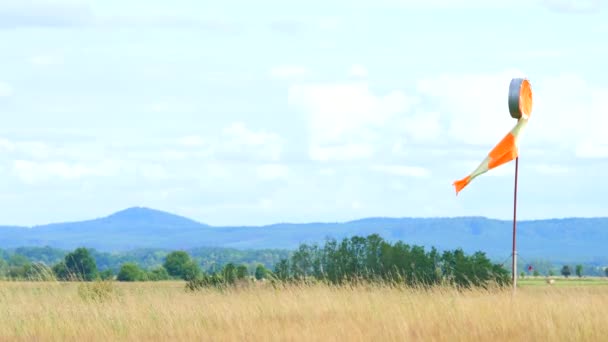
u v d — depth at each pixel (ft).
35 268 173.88
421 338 120.57
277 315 144.25
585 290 164.76
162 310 144.77
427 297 153.17
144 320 137.49
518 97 158.40
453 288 168.96
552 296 154.40
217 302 155.84
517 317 130.52
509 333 122.42
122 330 132.36
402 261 201.57
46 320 138.31
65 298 158.30
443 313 135.23
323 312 146.72
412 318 134.51
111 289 167.73
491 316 131.75
